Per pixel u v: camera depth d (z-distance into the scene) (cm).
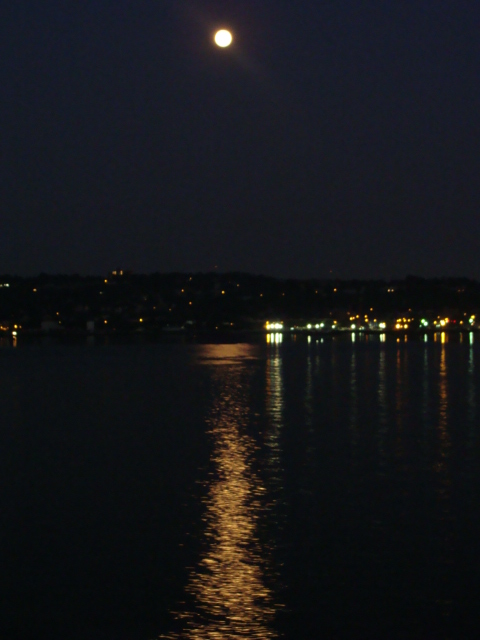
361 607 916
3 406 3031
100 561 1069
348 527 1216
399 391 3541
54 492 1457
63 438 2117
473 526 1214
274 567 1038
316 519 1259
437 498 1392
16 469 1677
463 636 844
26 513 1306
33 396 3466
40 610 911
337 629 861
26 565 1052
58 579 1002
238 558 1077
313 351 8288
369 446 1955
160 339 13775
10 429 2312
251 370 5225
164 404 3038
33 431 2266
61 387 3962
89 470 1659
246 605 923
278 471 1636
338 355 7288
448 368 5197
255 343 11512
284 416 2597
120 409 2877
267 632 856
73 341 12888
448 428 2277
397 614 896
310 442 2020
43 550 1112
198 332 17188
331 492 1445
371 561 1062
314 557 1074
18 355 7975
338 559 1067
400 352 7769
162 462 1745
